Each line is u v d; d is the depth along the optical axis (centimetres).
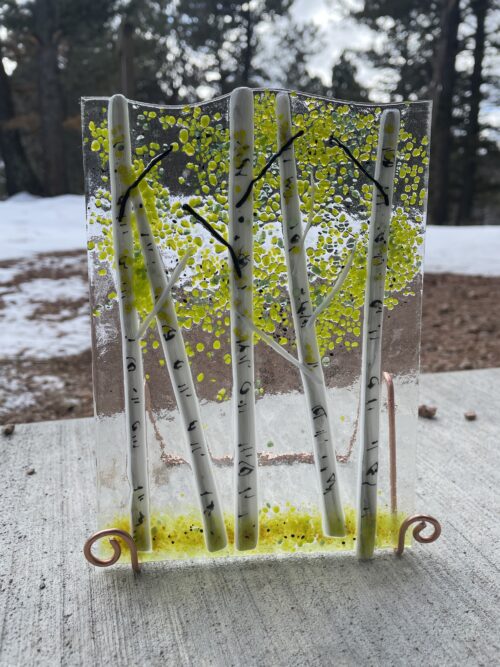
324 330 29
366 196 28
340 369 30
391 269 29
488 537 33
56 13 284
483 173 386
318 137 28
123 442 29
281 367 30
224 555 31
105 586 29
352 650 25
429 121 28
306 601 28
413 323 30
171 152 27
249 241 28
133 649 25
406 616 27
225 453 30
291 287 28
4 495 38
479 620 27
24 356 75
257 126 27
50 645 25
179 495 30
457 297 110
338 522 30
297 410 30
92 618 27
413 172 28
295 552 31
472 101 339
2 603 28
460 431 47
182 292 28
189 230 28
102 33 303
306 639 26
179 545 30
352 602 28
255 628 26
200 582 29
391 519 31
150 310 28
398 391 30
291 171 27
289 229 28
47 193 301
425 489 38
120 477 30
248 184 27
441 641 25
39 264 130
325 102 28
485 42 331
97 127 27
